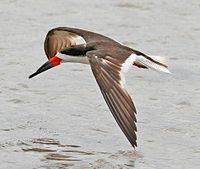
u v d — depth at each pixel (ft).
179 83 54.39
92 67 36.73
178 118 48.52
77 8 68.90
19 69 56.24
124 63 37.40
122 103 35.73
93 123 47.52
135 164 41.98
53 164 41.63
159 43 62.03
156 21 66.59
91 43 40.11
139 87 53.62
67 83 54.03
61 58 43.21
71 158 42.47
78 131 46.29
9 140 44.70
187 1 70.59
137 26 65.46
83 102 50.80
